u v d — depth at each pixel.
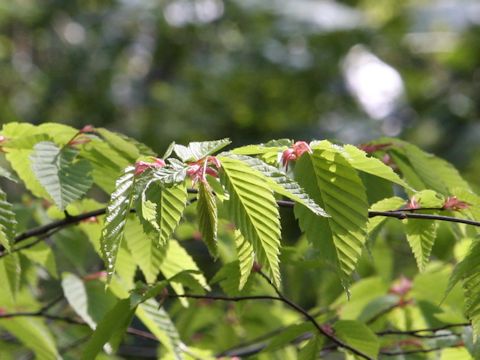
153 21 5.25
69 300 1.73
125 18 5.23
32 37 5.25
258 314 2.00
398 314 1.79
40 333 1.79
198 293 1.65
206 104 5.11
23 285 1.84
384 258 1.92
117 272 1.75
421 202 1.56
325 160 1.51
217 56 5.33
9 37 5.23
